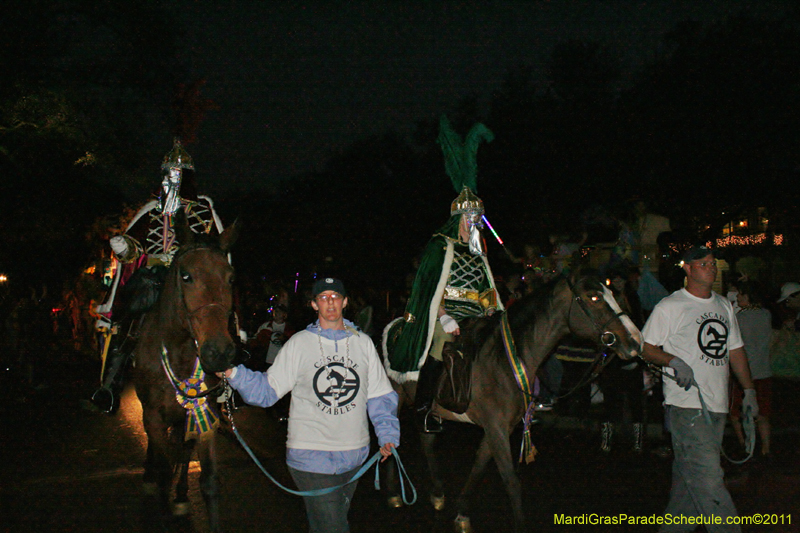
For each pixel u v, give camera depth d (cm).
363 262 4309
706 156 2619
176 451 648
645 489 733
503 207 2983
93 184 2020
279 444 963
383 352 721
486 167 3034
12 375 1631
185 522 624
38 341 1623
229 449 923
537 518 639
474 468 600
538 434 1032
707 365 518
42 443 966
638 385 913
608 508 669
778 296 1484
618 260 1088
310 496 423
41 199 1973
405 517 645
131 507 668
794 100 2583
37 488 734
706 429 508
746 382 533
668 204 2698
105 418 1163
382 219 4341
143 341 589
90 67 1750
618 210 2231
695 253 527
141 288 633
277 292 1234
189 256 500
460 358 592
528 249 1039
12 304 1589
